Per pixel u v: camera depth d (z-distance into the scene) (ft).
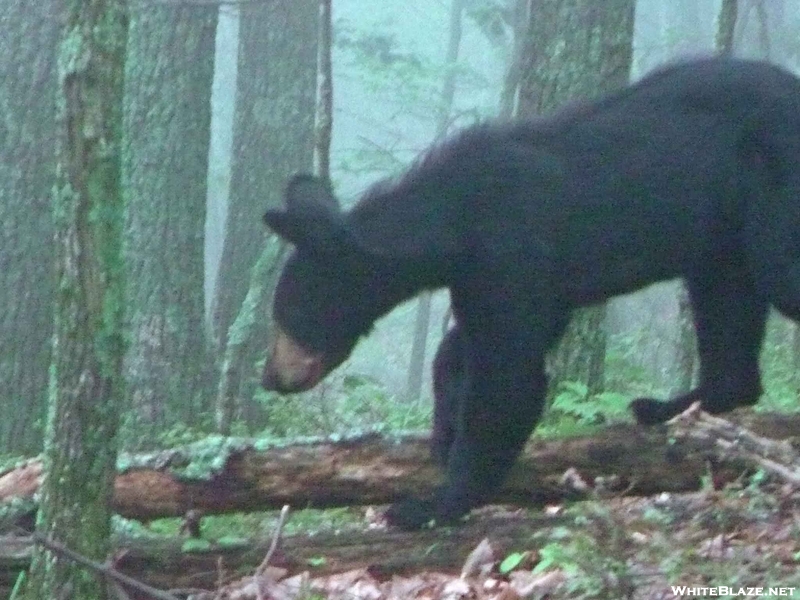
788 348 56.90
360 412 49.06
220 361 63.05
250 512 27.61
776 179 29.53
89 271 21.03
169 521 30.09
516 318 28.27
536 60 40.47
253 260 66.13
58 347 21.35
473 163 28.91
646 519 25.90
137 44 56.03
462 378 28.96
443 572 26.48
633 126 29.89
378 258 28.17
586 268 29.45
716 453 27.73
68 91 20.71
